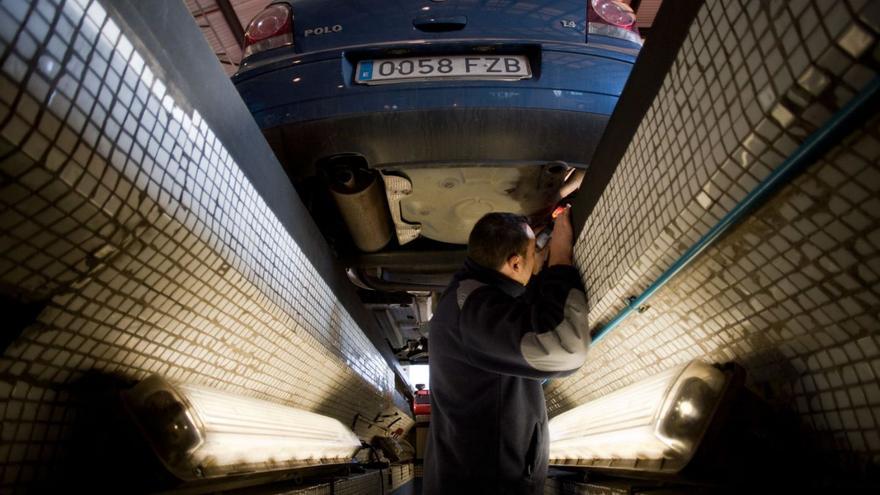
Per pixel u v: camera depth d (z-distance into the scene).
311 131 2.08
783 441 0.98
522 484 1.38
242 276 1.26
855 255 0.69
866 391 0.83
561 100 2.07
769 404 1.01
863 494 0.86
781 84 0.61
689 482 1.17
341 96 2.09
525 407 1.42
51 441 0.95
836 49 0.52
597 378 1.94
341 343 2.38
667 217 0.94
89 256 0.83
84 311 0.90
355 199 2.24
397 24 2.17
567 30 2.17
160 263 0.98
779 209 0.73
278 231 1.54
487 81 2.08
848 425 0.87
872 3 0.47
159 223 0.91
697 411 0.99
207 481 1.21
